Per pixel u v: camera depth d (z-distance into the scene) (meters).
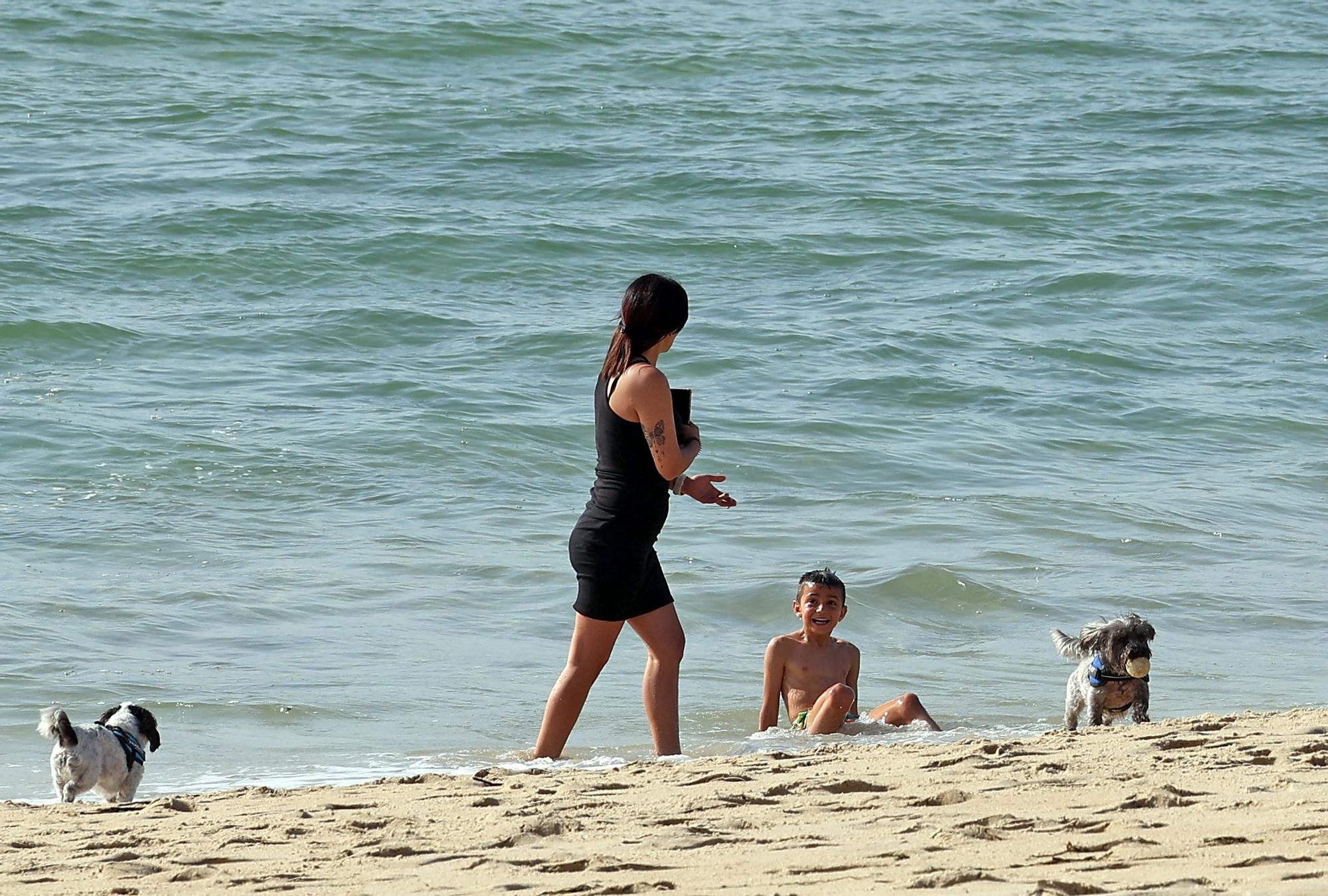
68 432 54.69
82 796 25.62
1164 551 47.16
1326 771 17.55
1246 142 118.06
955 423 62.62
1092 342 74.81
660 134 112.88
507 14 144.12
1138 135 119.69
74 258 79.50
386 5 144.62
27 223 84.25
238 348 68.12
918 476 55.50
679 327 24.94
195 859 15.24
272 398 60.88
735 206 97.62
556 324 73.94
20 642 35.03
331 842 16.09
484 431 57.78
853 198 99.56
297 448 54.53
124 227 85.06
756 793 18.30
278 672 33.81
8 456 52.03
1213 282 85.25
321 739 29.11
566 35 138.00
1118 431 62.59
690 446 25.03
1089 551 47.03
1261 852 12.59
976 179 106.00
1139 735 22.31
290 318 73.31
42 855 15.93
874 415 62.91
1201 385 69.31
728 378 67.12
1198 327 78.94
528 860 14.20
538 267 84.38
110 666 33.69
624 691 33.34
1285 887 10.83
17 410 57.22
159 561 42.72
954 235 93.56
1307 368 72.38
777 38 144.38
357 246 84.88
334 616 38.62
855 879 12.48
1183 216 98.69
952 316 78.44
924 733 29.36
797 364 69.44
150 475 50.94
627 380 24.39
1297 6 173.25
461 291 79.88
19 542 43.75
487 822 16.91
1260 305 82.44
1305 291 84.19
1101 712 26.70
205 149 103.12
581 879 13.13
